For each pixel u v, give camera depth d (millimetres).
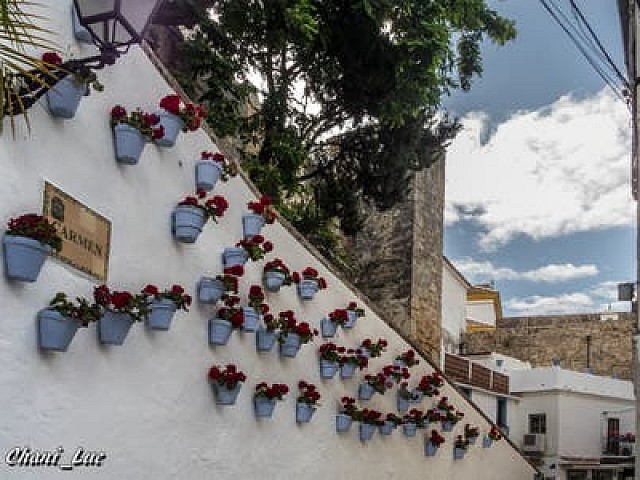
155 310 5289
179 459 5746
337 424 8758
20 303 4062
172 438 5664
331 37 10922
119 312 4727
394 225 17750
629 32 11117
